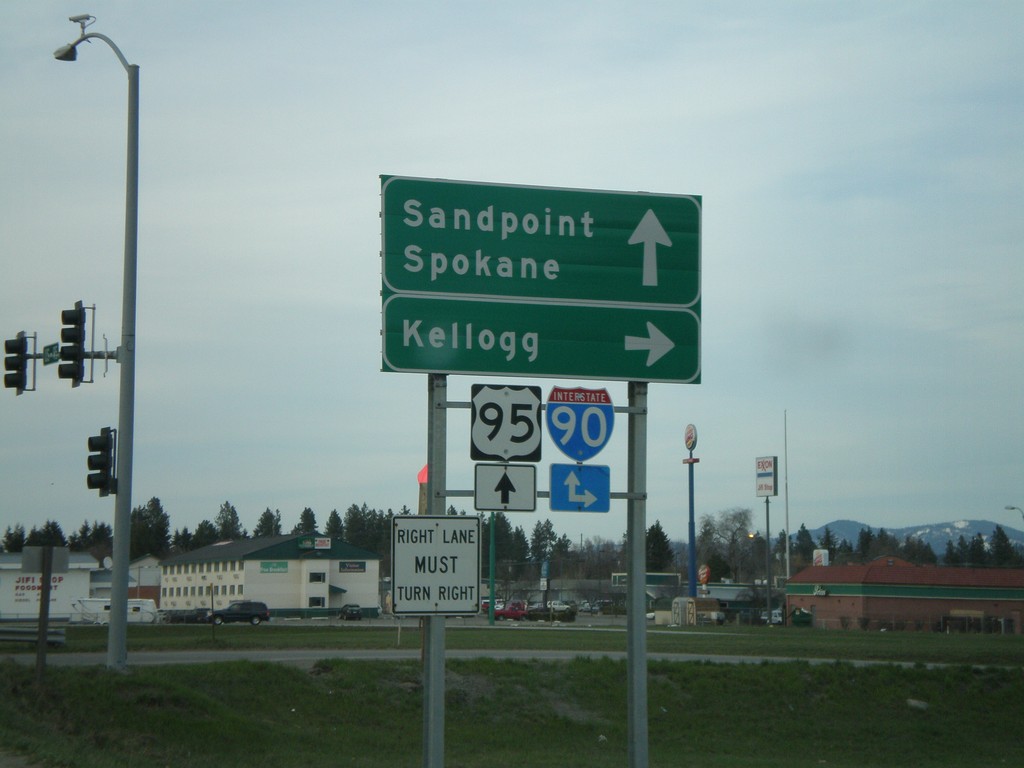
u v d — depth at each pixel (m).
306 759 19.19
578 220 11.79
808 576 87.31
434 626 10.45
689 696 26.89
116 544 20.73
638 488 11.72
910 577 82.56
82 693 19.12
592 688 26.31
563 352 11.56
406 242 11.34
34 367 20.27
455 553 10.43
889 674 29.45
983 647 40.94
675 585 111.69
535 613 84.88
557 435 11.51
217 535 189.75
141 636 42.88
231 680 22.52
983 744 26.23
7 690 18.25
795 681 28.27
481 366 11.33
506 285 11.52
